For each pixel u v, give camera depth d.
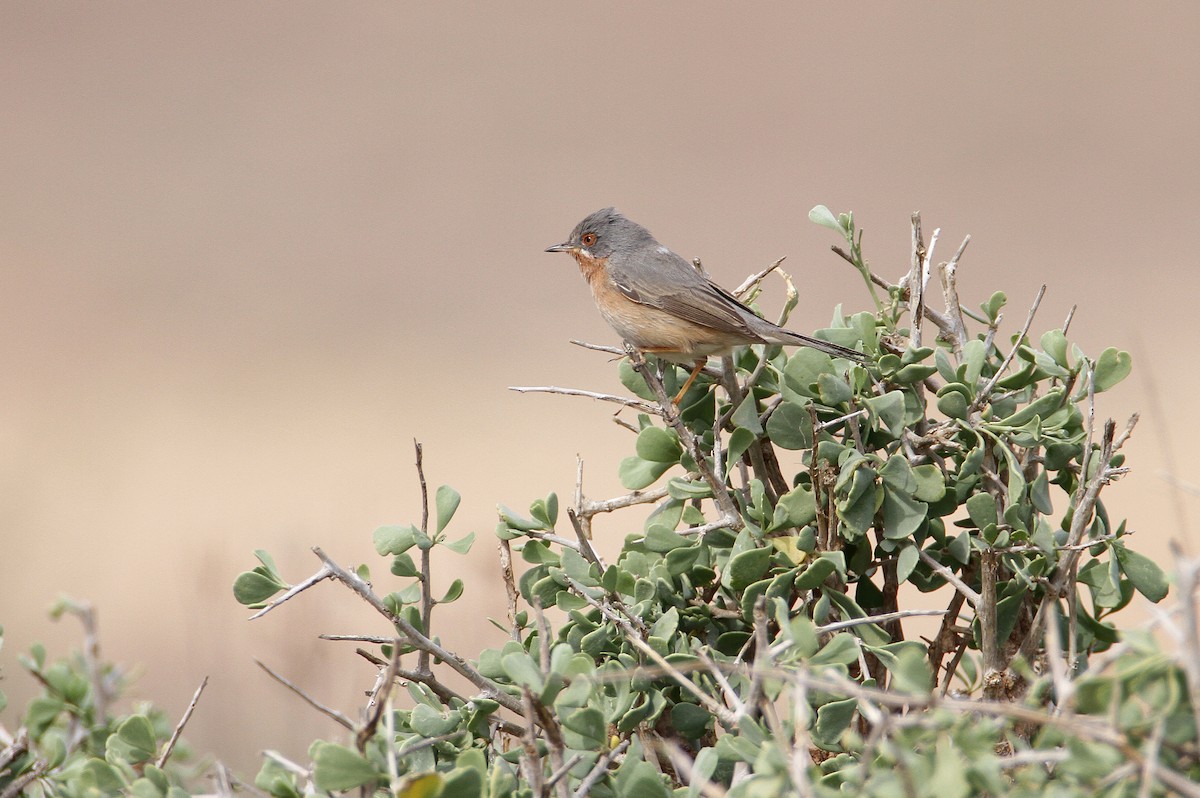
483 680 6.61
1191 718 4.68
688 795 5.67
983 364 7.59
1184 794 4.66
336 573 6.54
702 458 7.35
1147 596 6.68
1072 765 4.61
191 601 12.95
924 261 7.91
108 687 7.86
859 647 6.42
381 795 6.04
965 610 11.89
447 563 16.14
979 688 6.84
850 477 7.09
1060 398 7.23
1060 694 4.49
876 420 7.44
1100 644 7.10
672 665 6.32
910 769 4.63
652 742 6.60
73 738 7.29
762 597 5.48
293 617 12.54
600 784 6.11
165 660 15.98
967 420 7.37
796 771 4.70
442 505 7.00
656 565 7.34
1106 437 6.61
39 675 7.38
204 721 11.98
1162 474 5.89
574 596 7.18
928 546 7.50
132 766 6.79
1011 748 6.17
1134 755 4.50
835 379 7.28
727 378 8.20
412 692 6.84
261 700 12.24
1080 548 6.54
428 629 6.92
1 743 7.06
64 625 17.75
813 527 7.25
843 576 7.10
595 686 6.41
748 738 5.48
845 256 8.22
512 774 5.90
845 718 5.99
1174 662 4.59
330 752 5.20
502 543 7.42
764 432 7.88
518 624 7.29
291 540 14.61
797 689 4.89
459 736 6.48
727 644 7.12
